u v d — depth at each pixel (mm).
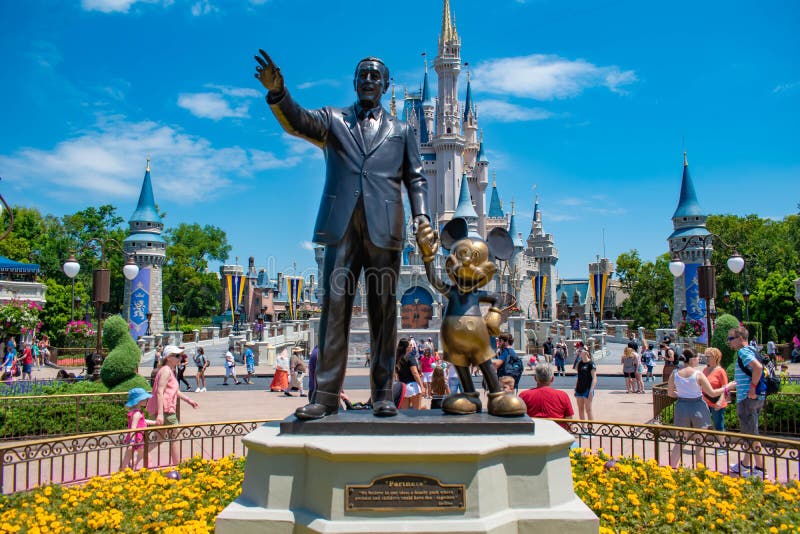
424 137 106875
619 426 8070
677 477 6984
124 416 13203
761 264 64312
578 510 4562
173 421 9891
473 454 4328
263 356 38594
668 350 22031
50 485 6812
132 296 62312
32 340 36375
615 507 5863
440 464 4371
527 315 92312
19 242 59406
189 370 34188
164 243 64125
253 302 86250
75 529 5527
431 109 107438
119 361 14109
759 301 53125
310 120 5402
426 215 5551
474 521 4293
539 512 4516
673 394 9617
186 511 5957
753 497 6430
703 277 17500
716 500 6219
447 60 98562
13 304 28672
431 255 5375
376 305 5523
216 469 7645
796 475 8883
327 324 5301
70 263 20672
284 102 5070
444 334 5348
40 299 45062
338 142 5562
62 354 40281
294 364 22062
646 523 5629
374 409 5223
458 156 99625
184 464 7949
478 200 107312
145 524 5637
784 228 68875
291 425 4840
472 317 5258
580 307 111688
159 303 63688
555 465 4699
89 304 57906
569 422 8367
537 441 4602
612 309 109500
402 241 5609
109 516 5715
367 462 4367
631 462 7539
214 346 52125
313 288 88500
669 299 80125
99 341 18469
